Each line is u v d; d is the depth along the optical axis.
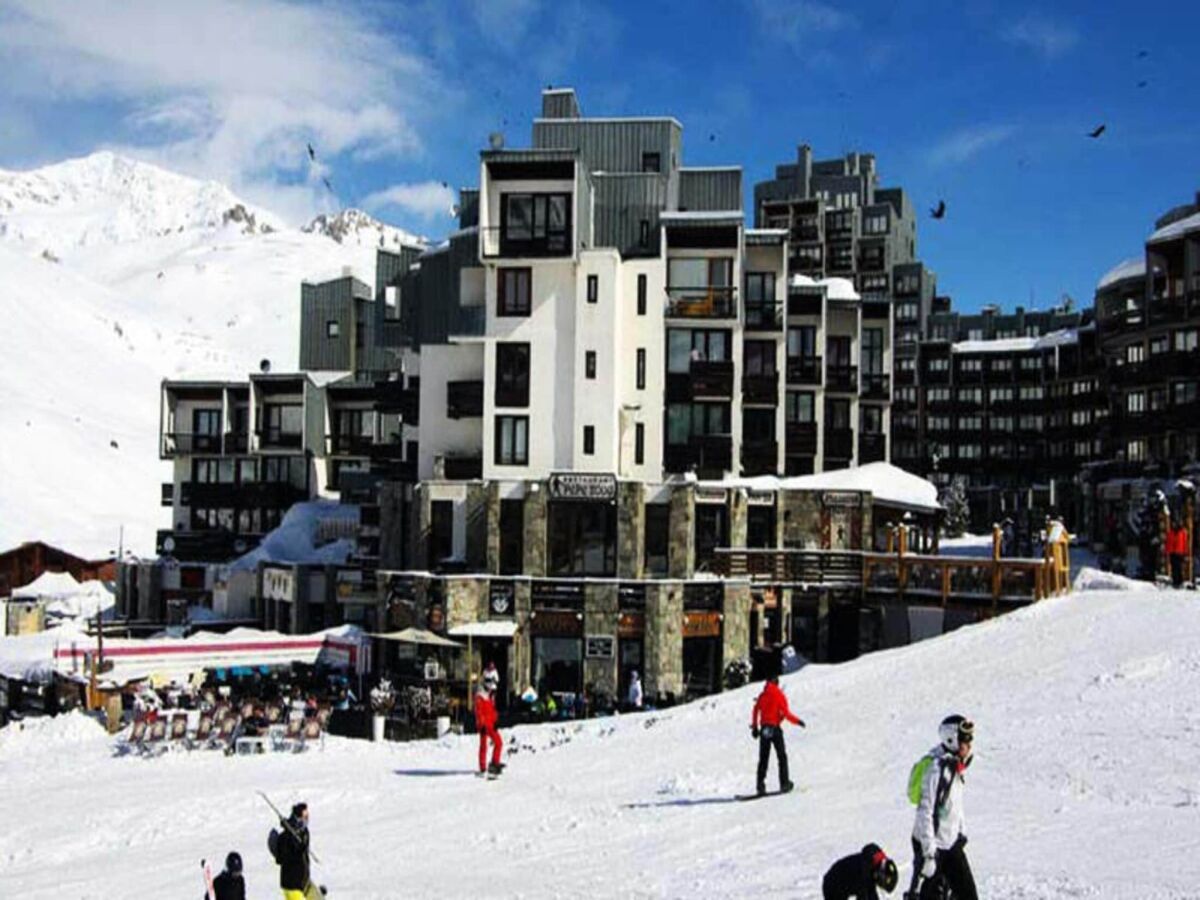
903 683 32.75
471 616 51.53
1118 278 89.94
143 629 67.12
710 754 28.41
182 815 27.12
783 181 154.12
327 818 25.97
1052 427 128.62
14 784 32.62
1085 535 87.81
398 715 42.72
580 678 50.94
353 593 61.59
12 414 180.75
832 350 70.69
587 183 60.81
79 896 20.97
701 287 61.91
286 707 39.25
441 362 62.25
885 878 12.23
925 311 145.88
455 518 57.12
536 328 59.09
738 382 61.75
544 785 27.25
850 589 52.34
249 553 72.81
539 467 58.66
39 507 149.25
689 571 54.16
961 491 97.81
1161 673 29.00
